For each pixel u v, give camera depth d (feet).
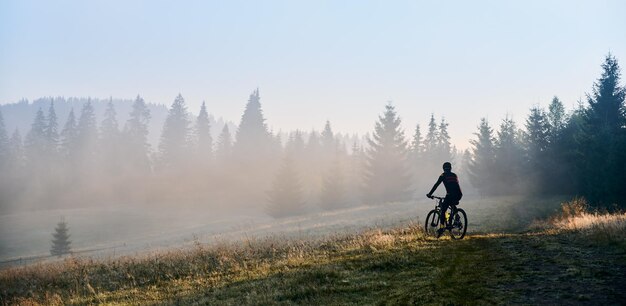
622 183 99.50
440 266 28.02
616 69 129.39
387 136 223.71
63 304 32.24
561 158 160.76
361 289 24.66
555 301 18.93
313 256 37.81
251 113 301.22
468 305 19.65
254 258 41.83
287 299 24.82
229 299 26.55
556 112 172.76
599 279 21.48
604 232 33.04
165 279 37.40
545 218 91.15
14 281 44.83
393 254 33.17
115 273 42.29
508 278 23.32
